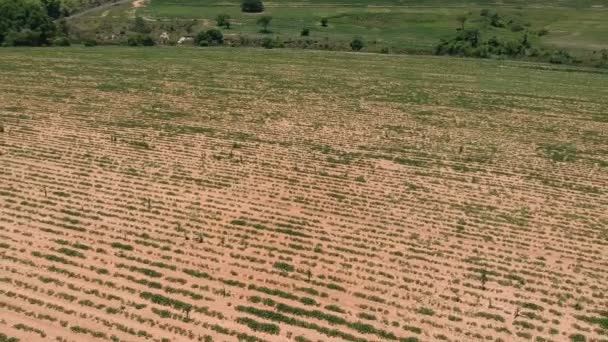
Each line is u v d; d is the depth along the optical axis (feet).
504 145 134.62
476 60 257.75
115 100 160.86
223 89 180.86
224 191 101.60
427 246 86.28
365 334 67.00
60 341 63.21
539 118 160.45
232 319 68.23
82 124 136.05
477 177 113.50
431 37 316.81
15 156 113.50
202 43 286.87
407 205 99.55
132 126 136.15
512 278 79.10
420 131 142.61
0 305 68.44
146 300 70.79
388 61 247.29
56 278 74.18
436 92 188.24
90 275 75.15
